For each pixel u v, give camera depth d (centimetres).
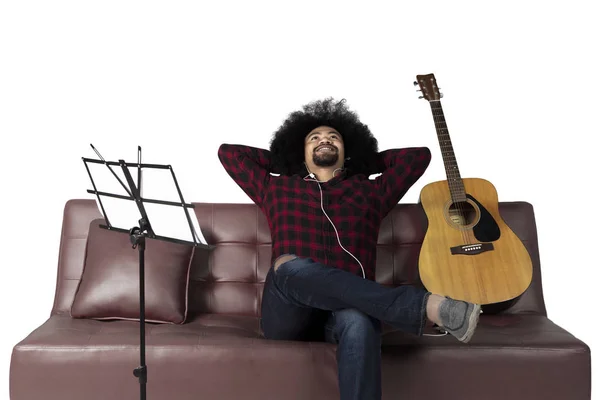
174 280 371
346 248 347
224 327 361
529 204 403
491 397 324
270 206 359
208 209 402
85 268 376
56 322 358
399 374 324
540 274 391
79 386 324
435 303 285
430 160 368
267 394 323
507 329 346
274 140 395
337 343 326
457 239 366
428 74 397
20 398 325
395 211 400
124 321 366
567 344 325
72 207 401
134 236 307
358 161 386
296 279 309
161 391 324
